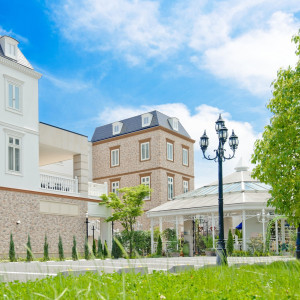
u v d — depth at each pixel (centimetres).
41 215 2333
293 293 457
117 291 512
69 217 2530
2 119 2181
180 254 2672
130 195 2894
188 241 2809
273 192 1271
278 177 1247
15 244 2148
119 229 3600
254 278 679
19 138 2283
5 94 2220
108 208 2892
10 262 1947
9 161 2205
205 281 620
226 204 2492
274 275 642
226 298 434
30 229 2250
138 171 3884
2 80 2211
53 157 2870
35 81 2439
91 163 4278
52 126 2562
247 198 2516
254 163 1340
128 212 2839
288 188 1234
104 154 4197
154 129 3819
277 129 1251
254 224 2808
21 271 1308
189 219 2862
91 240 3136
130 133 3991
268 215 2405
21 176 2256
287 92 1262
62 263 1817
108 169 4131
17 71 2311
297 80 1257
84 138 2788
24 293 531
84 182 2733
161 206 3059
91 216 2725
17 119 2278
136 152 3934
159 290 520
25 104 2345
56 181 2531
